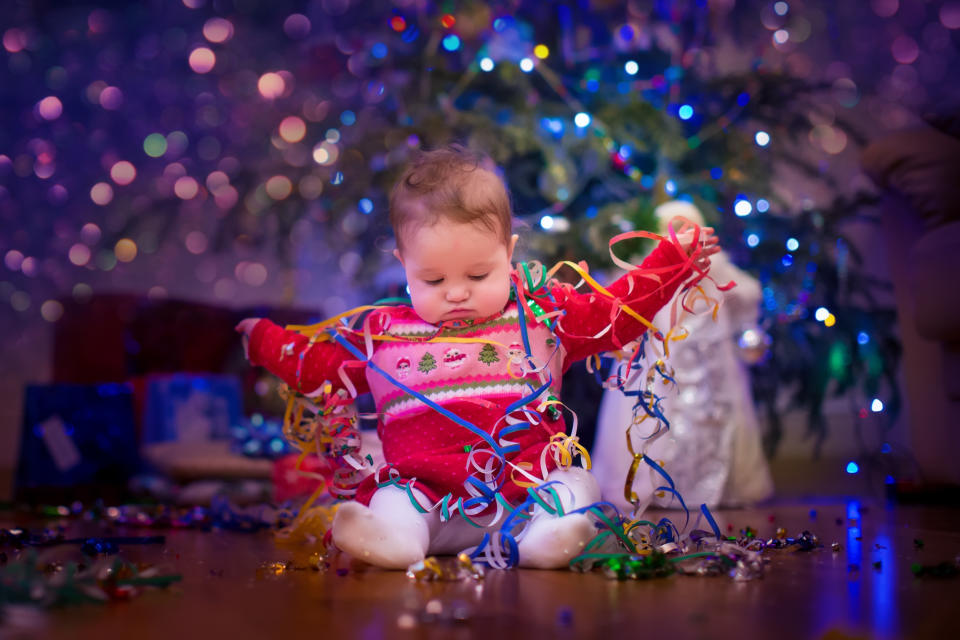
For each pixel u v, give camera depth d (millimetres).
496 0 2797
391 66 2768
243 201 3008
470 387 1307
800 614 844
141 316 3553
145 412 3176
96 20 4711
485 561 1180
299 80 4488
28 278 4391
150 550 1428
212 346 3566
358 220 2734
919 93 4477
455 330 1328
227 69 4812
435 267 1280
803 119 2830
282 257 3127
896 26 4648
